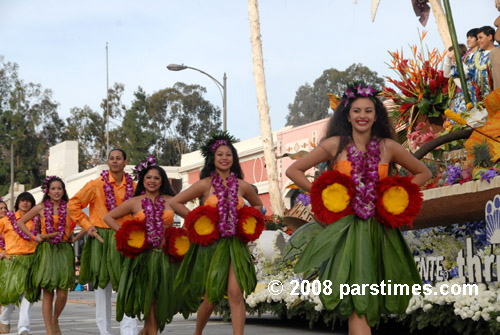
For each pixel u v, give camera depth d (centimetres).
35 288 863
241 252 634
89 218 793
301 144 2412
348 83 490
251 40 1652
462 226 752
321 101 5309
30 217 869
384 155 488
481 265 672
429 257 757
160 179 700
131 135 5519
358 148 485
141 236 679
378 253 469
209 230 629
